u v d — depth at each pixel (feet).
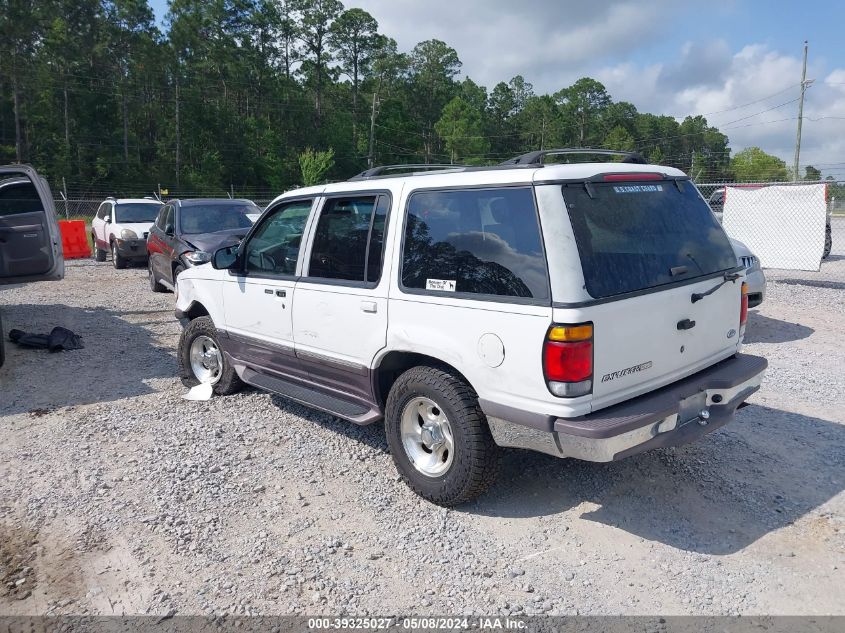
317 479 15.16
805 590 10.91
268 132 266.36
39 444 17.53
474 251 12.52
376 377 14.67
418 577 11.44
